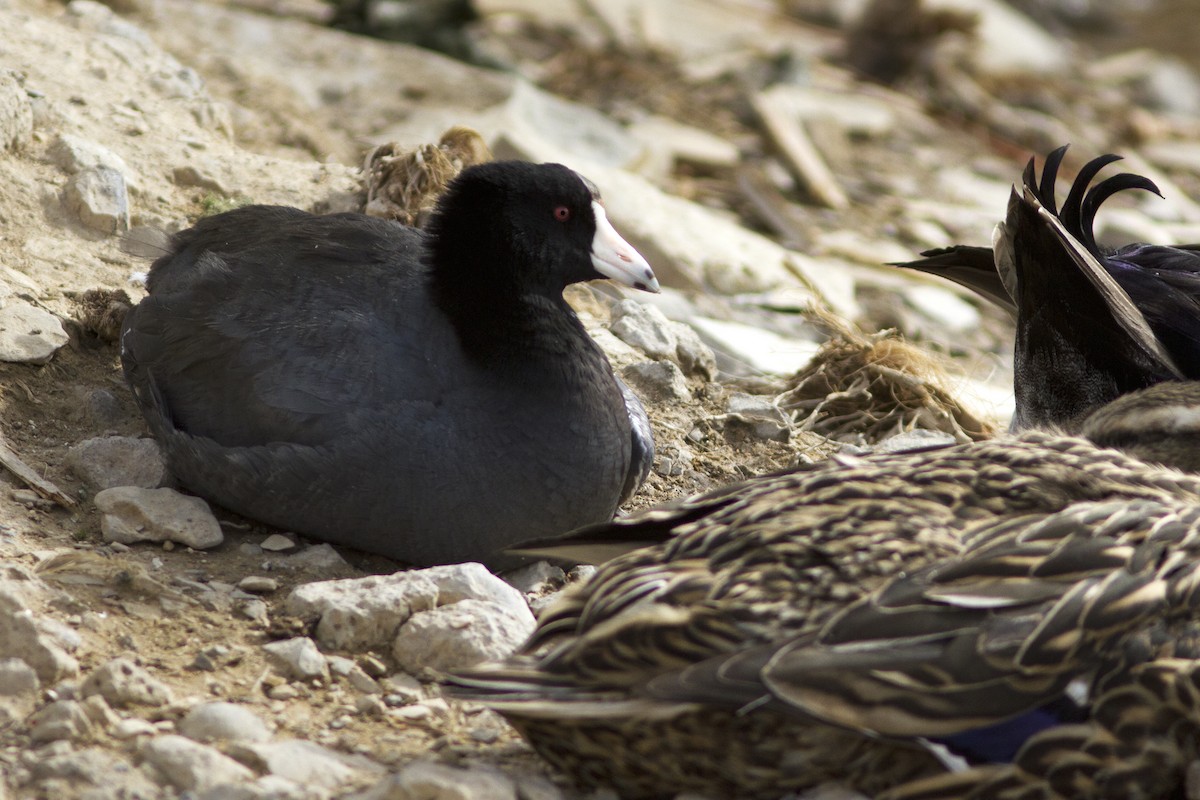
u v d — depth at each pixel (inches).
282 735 264.7
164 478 355.6
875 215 792.9
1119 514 240.2
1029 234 386.0
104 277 422.6
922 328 656.4
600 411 348.8
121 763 242.2
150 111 516.4
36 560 311.6
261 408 338.3
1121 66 1124.5
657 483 406.6
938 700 222.8
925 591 228.1
